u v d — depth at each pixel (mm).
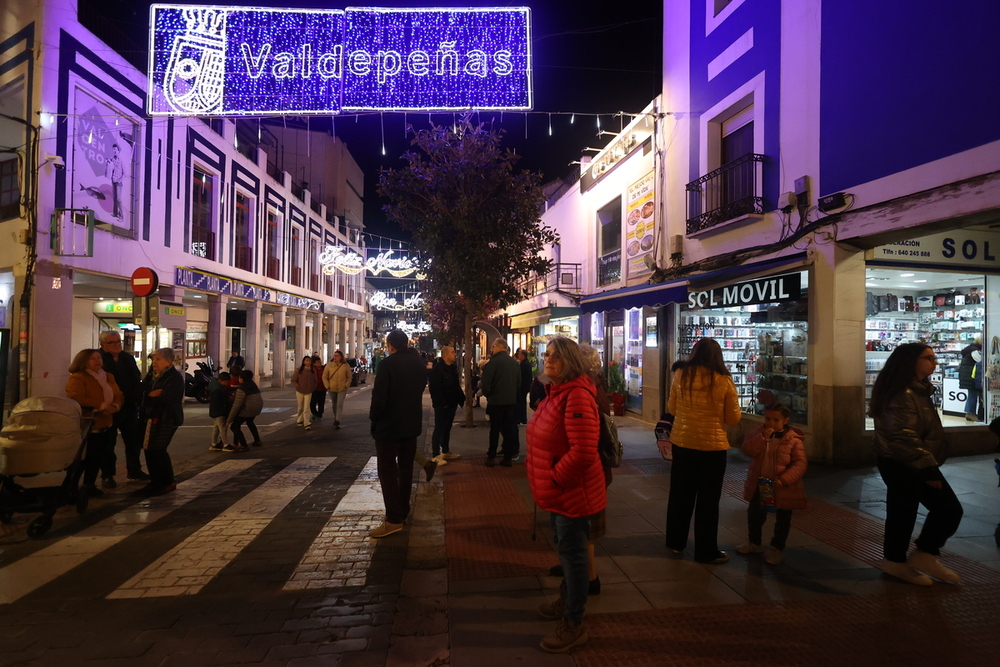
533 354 16938
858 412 7434
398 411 5230
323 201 36000
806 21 7941
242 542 4992
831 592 3818
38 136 11719
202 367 18047
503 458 8023
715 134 10156
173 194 16766
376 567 4430
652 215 12242
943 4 6129
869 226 6918
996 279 8227
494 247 11320
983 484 6449
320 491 6777
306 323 31094
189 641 3293
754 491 4363
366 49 8328
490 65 8367
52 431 5156
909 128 6500
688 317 10797
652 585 3930
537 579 4102
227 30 8227
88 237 11969
